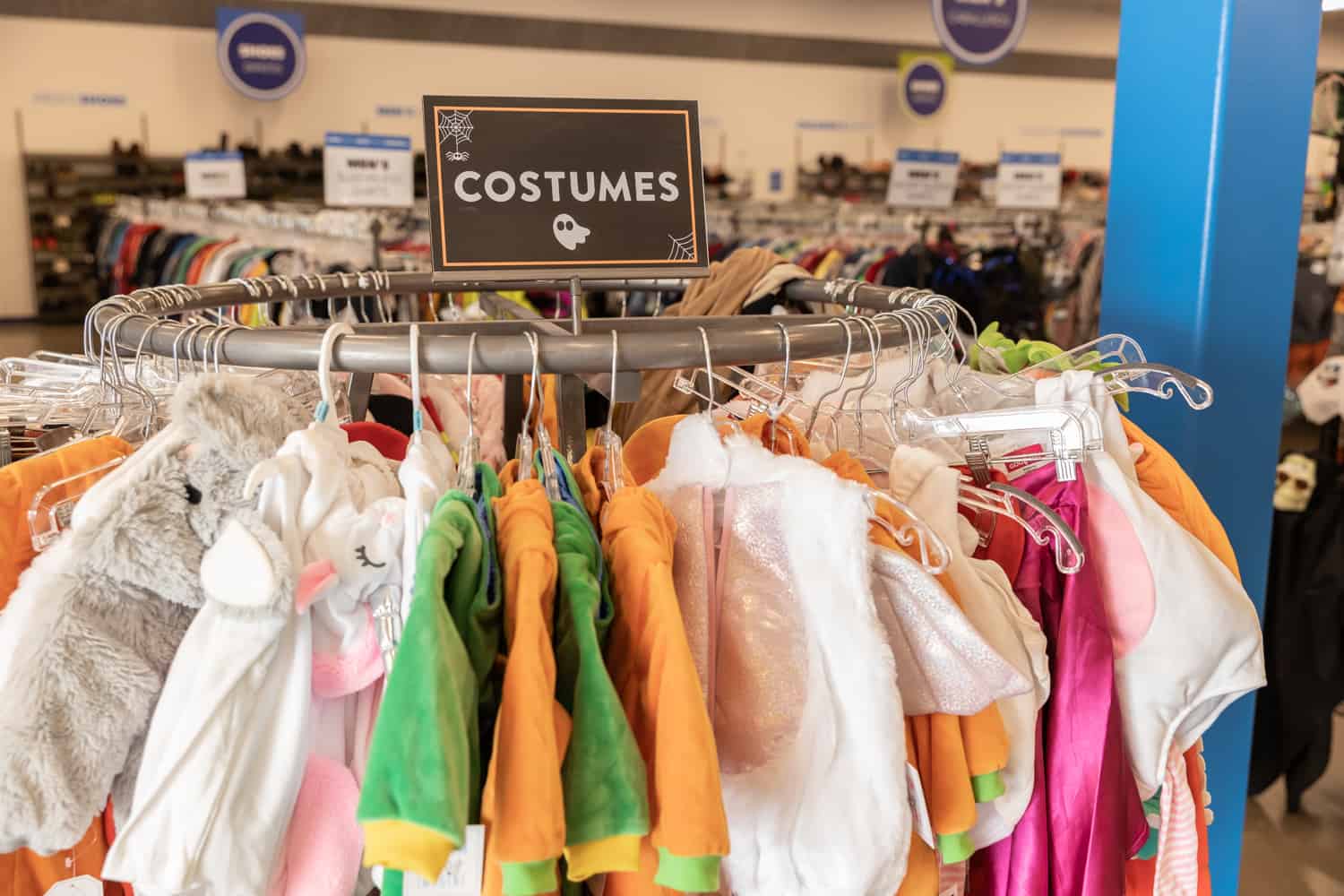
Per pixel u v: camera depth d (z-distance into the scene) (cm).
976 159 571
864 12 540
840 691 81
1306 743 264
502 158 102
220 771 73
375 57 471
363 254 366
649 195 106
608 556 83
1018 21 409
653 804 73
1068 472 103
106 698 74
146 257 381
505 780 67
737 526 89
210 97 449
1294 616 257
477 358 86
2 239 423
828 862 78
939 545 83
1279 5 165
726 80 523
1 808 70
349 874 82
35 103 423
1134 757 105
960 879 104
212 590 75
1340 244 265
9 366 127
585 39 499
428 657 66
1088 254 497
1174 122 171
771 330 93
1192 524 115
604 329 136
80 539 77
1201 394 169
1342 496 254
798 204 503
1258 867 251
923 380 125
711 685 86
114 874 73
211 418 78
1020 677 85
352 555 80
